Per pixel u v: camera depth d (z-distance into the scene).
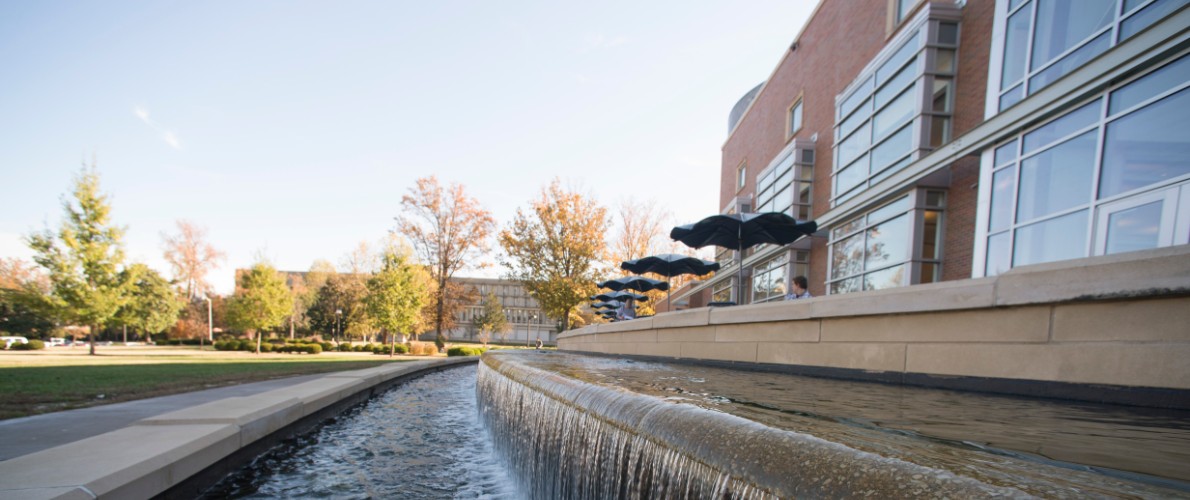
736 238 12.55
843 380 4.55
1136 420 2.05
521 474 4.27
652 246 34.88
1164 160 5.74
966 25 10.55
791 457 1.33
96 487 2.20
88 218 25.86
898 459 1.12
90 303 24.55
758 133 22.69
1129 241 6.09
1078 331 2.92
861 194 12.48
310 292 58.31
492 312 69.69
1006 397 3.06
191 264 55.59
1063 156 7.05
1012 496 0.86
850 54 14.66
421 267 36.56
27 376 8.83
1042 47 7.64
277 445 4.54
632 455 2.25
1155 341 2.56
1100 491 0.87
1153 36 5.82
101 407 5.16
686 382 3.73
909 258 10.73
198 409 4.28
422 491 3.87
